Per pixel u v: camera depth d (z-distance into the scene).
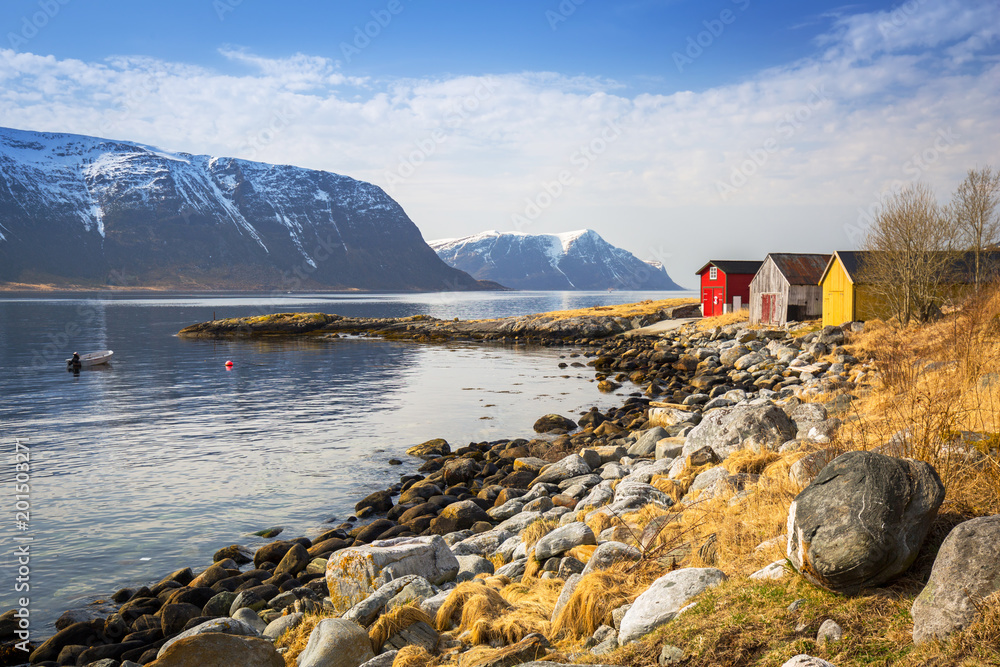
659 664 5.30
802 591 5.52
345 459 21.38
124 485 18.48
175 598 11.00
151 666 6.56
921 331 23.50
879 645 4.66
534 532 11.03
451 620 7.63
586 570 7.78
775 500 8.09
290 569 12.21
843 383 20.36
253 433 25.25
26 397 34.00
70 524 15.48
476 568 10.22
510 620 6.92
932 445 7.34
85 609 11.40
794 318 46.59
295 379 40.47
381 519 14.80
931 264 32.94
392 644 7.12
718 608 5.66
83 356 48.41
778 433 12.63
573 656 5.94
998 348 13.04
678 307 74.12
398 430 25.78
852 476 5.73
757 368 34.78
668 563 7.50
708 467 12.16
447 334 73.12
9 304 168.00
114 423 27.25
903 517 5.34
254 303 190.00
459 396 33.78
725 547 7.22
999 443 7.26
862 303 38.91
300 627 8.70
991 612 4.27
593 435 22.86
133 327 89.44
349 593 9.48
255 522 15.65
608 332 66.62
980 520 4.85
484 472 19.03
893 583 5.27
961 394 9.86
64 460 21.20
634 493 11.48
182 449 22.70
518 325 71.44
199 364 48.88
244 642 6.88
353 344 66.81
